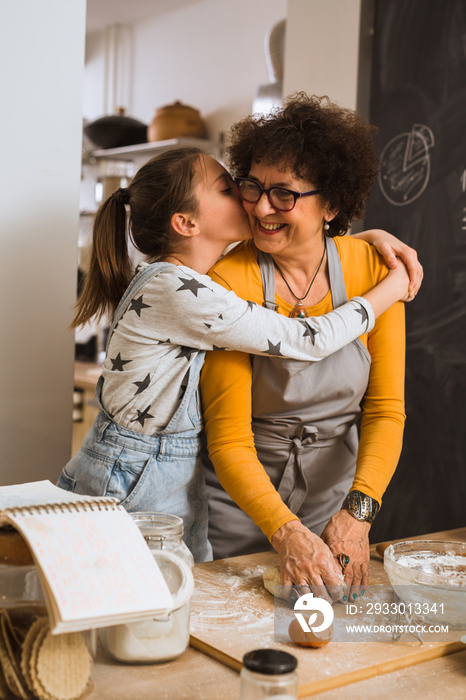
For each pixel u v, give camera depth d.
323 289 1.43
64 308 1.68
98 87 5.04
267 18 3.81
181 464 1.39
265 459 1.48
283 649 0.98
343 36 2.58
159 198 1.35
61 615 0.76
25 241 1.61
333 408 1.44
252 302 1.31
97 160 4.30
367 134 1.35
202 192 1.33
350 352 1.41
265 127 1.27
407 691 0.91
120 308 1.34
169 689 0.88
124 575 0.83
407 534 2.46
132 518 0.98
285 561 1.16
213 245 1.38
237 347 1.28
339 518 1.29
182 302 1.25
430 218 2.40
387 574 1.24
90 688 0.86
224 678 0.92
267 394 1.39
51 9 1.59
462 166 2.29
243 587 1.20
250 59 3.93
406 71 2.45
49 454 1.69
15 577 0.85
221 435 1.34
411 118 2.44
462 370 2.31
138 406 1.33
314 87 2.70
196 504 1.45
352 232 2.63
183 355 1.31
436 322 2.39
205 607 1.11
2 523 0.85
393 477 2.52
